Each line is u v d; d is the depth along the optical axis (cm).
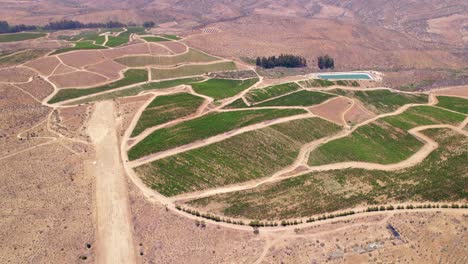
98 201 10531
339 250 8894
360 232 9450
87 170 11912
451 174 11756
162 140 13575
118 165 12206
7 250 8819
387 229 9544
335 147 13638
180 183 11375
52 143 13488
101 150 13050
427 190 11050
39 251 8825
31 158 12494
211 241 9200
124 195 10806
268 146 13412
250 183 11506
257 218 9962
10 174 11594
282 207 10381
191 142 13425
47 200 10494
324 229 9569
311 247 9000
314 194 10944
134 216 10006
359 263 8519
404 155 13225
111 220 9850
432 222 9775
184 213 10144
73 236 9294
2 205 10244
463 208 10288
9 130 14400
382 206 10350
